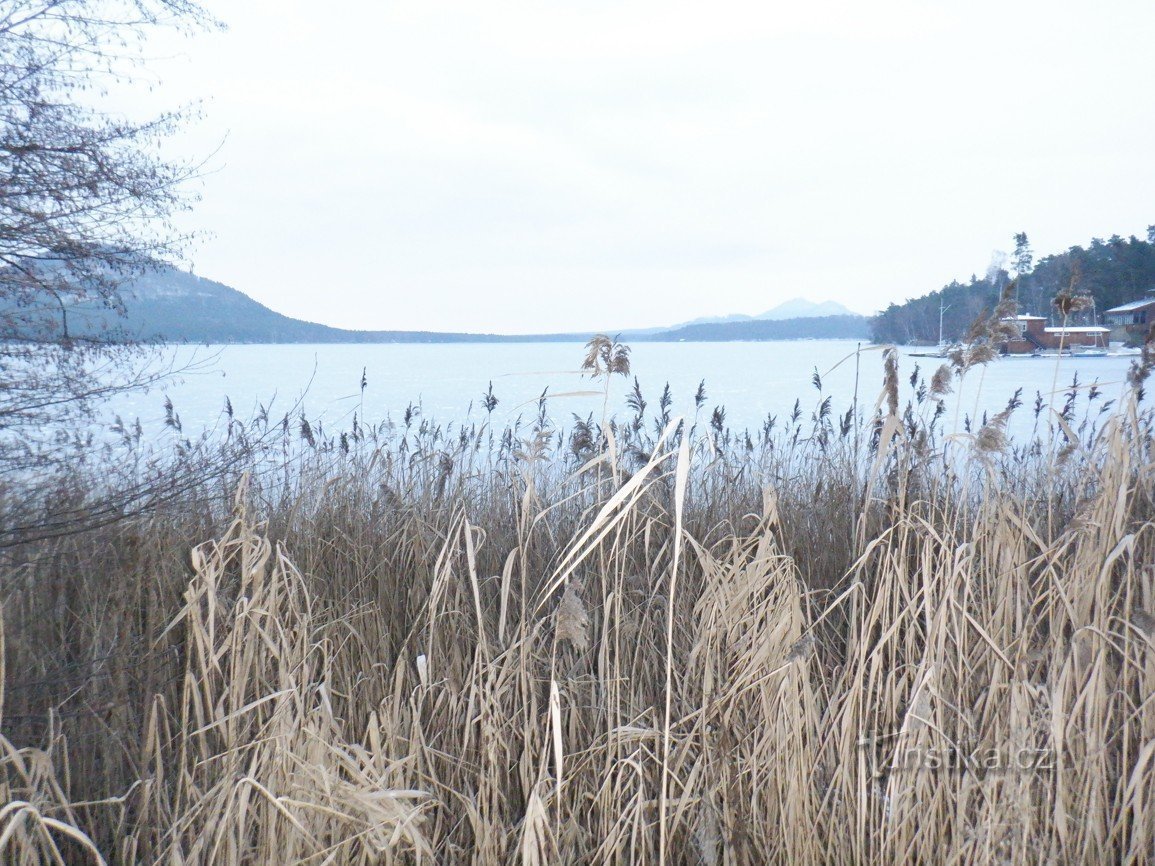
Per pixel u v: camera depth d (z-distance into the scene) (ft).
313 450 22.20
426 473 19.99
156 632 12.41
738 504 19.15
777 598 11.73
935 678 10.50
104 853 10.21
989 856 9.95
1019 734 10.20
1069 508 16.21
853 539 15.21
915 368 18.44
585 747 11.79
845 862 10.47
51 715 9.50
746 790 11.10
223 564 9.70
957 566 10.51
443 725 11.89
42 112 18.42
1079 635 10.33
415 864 9.37
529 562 16.17
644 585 13.51
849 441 22.88
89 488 16.07
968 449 11.64
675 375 121.70
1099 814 10.19
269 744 9.35
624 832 9.98
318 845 9.09
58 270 18.93
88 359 18.90
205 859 9.05
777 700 10.59
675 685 12.21
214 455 16.93
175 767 10.60
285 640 9.78
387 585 15.78
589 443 16.61
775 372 130.52
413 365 190.90
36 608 13.41
